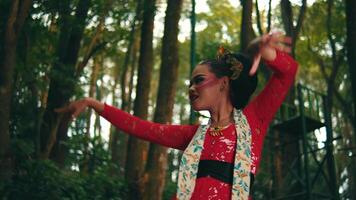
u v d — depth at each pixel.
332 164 9.60
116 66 23.88
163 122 11.91
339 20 17.45
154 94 28.11
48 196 8.39
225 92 2.40
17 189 8.16
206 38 22.55
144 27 13.95
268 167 14.91
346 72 19.00
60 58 10.80
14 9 8.20
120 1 10.89
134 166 12.98
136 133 2.47
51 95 10.23
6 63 8.20
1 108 8.05
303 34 18.31
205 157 2.27
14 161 8.49
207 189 2.19
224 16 22.72
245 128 2.30
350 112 16.17
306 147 9.45
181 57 26.39
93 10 10.31
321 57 18.81
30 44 9.75
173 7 12.66
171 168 17.94
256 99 2.38
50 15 9.80
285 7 12.79
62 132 10.74
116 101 24.88
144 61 13.84
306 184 9.46
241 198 2.16
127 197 11.04
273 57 2.14
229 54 2.45
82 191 9.30
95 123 21.38
